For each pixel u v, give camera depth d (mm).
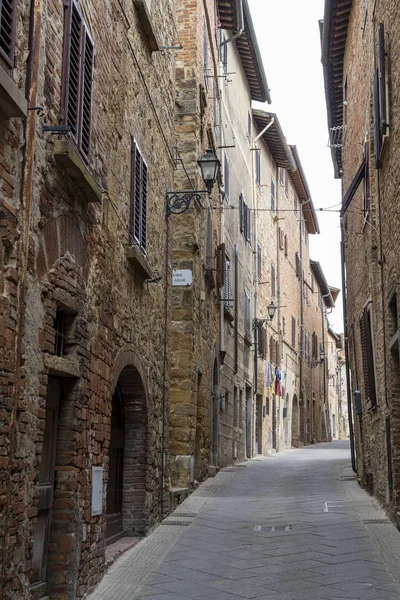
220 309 19797
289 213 36906
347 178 18266
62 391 6980
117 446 10195
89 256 7438
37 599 6227
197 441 16453
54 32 6277
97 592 7262
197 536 10344
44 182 6031
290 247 36781
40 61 5828
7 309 5137
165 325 12141
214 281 17969
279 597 7195
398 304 9945
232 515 12219
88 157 7262
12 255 5266
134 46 9938
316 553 9117
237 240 23797
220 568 8445
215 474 17938
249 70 26672
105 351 8055
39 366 5914
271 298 30984
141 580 7824
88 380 7332
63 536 6668
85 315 7254
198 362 15852
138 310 9992
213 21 19391
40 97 5832
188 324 15086
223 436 20266
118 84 8891
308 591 7395
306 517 11891
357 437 16625
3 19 5074
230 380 21734
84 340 7191
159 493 11344
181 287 15250
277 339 32000
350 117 17062
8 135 5219
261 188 29797
